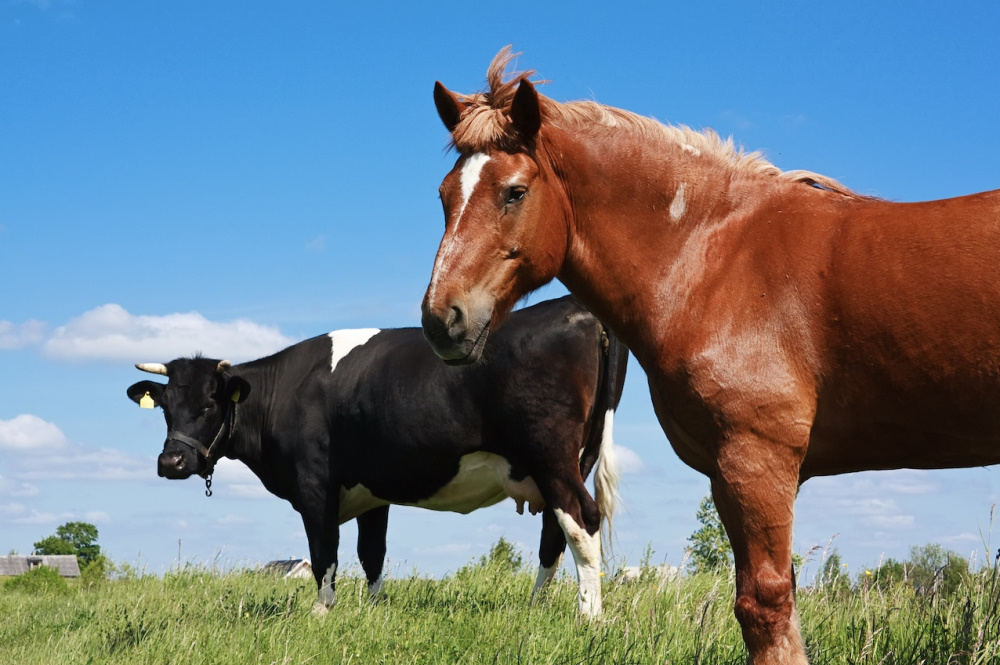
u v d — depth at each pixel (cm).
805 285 343
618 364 760
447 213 375
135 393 926
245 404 858
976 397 317
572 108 392
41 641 699
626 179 378
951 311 316
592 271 383
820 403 343
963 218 325
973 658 385
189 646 555
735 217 369
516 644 482
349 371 812
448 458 754
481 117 377
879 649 430
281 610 689
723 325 351
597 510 700
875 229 340
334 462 808
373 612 647
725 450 341
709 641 441
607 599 668
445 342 355
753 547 333
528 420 716
